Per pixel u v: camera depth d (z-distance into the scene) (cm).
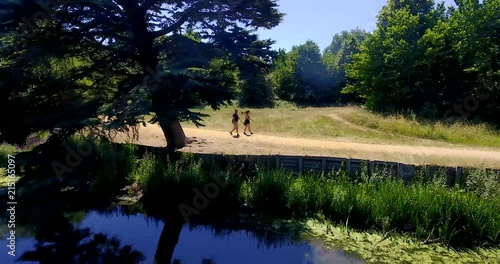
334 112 2855
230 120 2386
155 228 840
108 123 984
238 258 689
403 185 891
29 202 980
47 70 1127
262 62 1253
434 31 2653
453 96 2605
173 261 676
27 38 1029
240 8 1154
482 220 756
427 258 686
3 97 1041
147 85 994
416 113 2458
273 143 1455
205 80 1023
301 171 1083
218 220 888
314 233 802
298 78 5178
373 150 1313
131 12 1130
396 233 786
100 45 1199
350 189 866
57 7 984
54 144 1106
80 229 825
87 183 1086
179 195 986
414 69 2653
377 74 2791
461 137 1591
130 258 689
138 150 1222
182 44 1167
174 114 988
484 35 2430
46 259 679
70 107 1079
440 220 768
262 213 916
